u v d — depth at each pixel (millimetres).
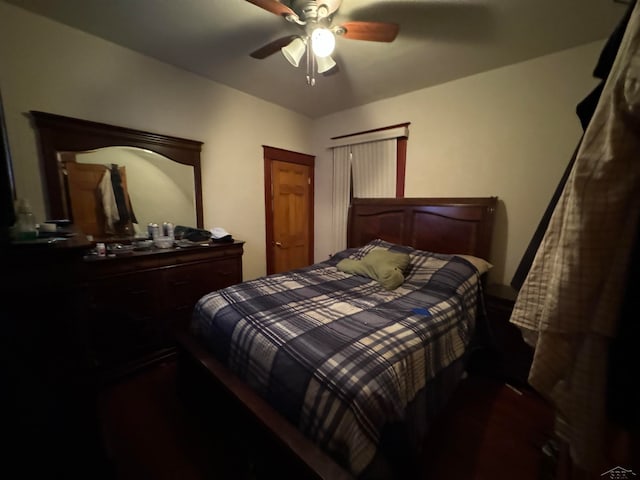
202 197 2668
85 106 1961
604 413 491
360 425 900
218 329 1511
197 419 1596
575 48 1953
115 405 1707
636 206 462
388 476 944
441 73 2383
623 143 460
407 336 1259
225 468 1303
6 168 700
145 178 2289
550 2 1524
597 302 493
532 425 1563
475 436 1484
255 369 1253
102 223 2086
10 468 695
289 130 3418
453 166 2578
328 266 2590
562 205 608
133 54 2141
